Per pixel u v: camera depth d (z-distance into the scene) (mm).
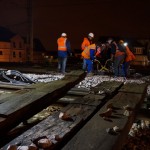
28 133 2092
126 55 8906
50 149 1849
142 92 3705
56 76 8352
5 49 39875
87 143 1918
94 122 2346
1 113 2408
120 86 4375
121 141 2172
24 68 11773
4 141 2914
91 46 8805
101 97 3309
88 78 7840
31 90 3463
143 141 3170
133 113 2816
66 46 9328
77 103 3021
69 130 2156
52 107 4434
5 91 5359
